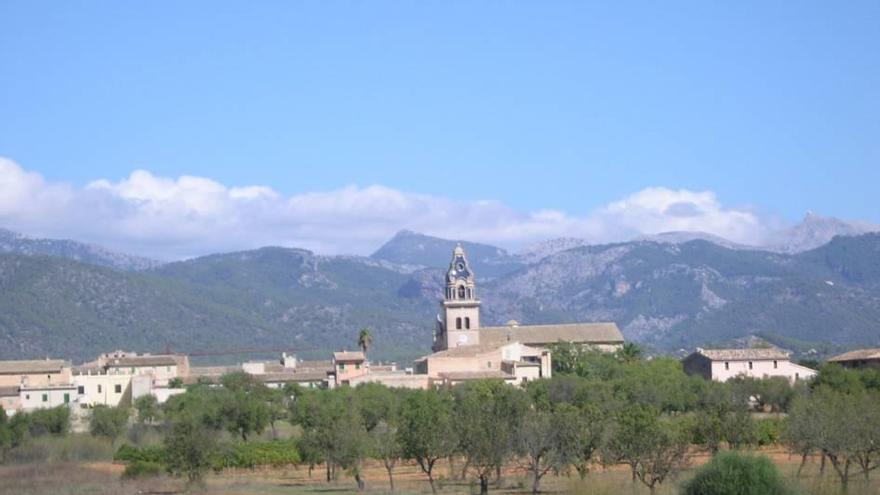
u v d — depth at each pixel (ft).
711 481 275.80
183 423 432.25
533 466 374.22
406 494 361.51
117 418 589.73
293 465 492.95
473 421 364.99
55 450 545.85
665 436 341.21
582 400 610.24
